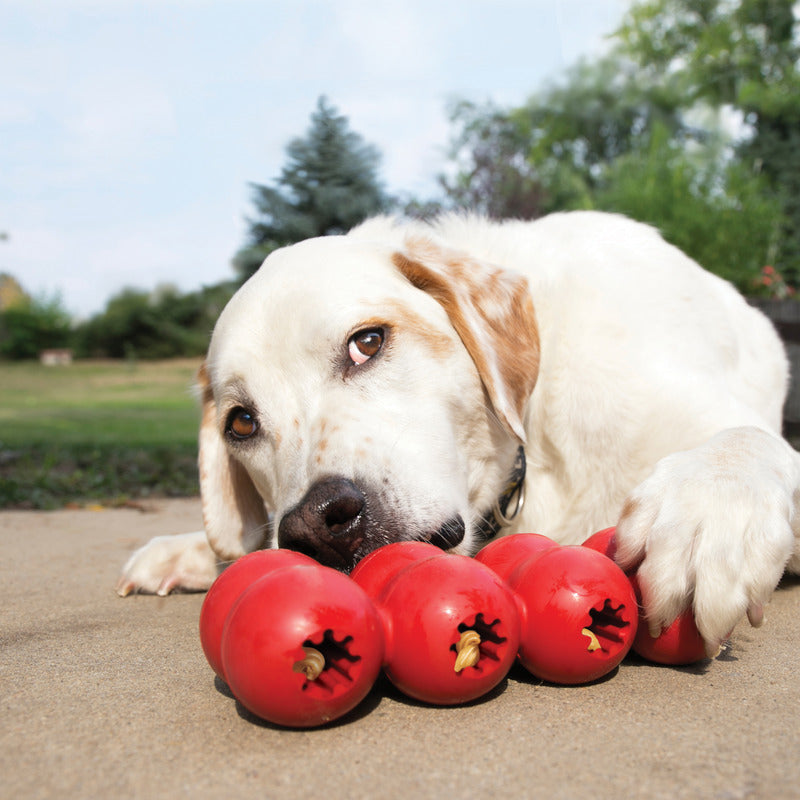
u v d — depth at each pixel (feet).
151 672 1.59
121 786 1.09
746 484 1.56
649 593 1.48
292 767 1.13
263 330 2.07
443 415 2.02
